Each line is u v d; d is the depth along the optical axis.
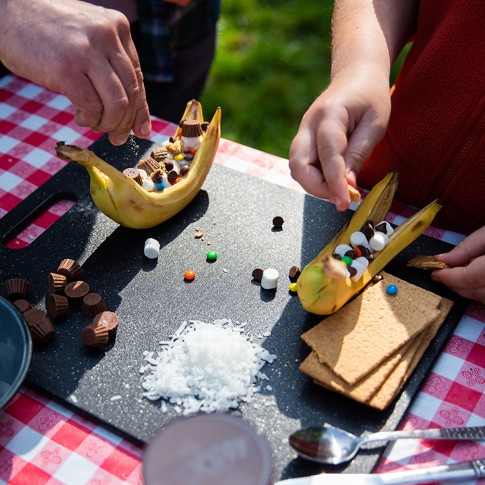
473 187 1.29
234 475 0.74
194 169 1.31
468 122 1.25
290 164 1.12
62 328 1.11
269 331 1.11
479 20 1.20
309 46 3.29
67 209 1.38
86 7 1.09
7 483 0.93
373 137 1.15
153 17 1.67
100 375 1.04
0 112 1.60
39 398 1.03
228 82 3.10
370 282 1.14
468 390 1.05
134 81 1.11
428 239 1.29
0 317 1.01
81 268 1.20
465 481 0.92
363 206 1.20
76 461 0.95
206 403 1.00
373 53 1.26
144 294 1.17
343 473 0.92
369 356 1.01
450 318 1.14
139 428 0.97
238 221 1.32
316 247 1.27
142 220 1.24
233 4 3.47
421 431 0.95
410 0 1.40
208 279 1.20
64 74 1.06
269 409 1.00
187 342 1.05
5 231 1.30
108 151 1.47
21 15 1.08
